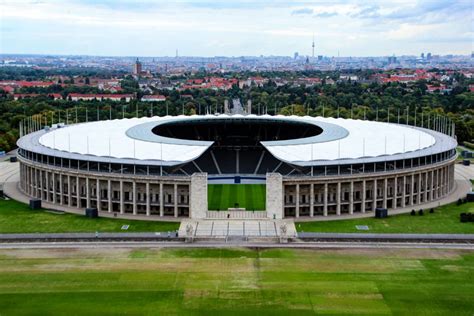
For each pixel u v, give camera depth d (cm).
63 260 15412
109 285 13775
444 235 17725
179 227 18588
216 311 12469
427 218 19912
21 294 13250
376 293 13400
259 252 16162
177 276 14325
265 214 19888
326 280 14138
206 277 14288
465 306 12775
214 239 17275
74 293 13325
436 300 13050
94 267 14900
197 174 19312
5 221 19238
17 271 14600
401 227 18700
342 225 19025
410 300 13050
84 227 18575
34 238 17250
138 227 18638
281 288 13650
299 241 17188
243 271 14700
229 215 19725
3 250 16200
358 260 15525
